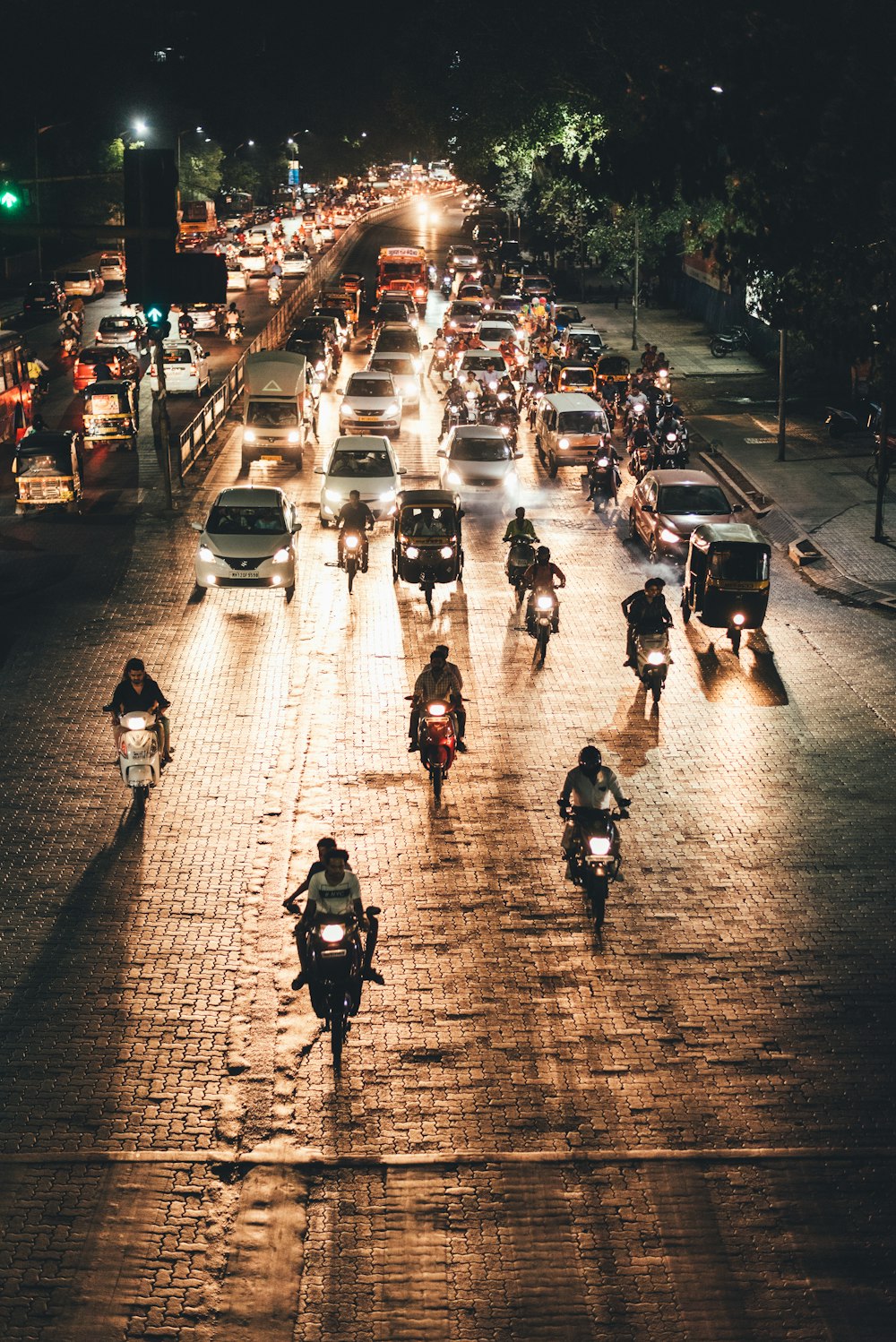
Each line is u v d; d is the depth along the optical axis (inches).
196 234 7130.9
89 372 3235.7
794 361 3361.2
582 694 1401.3
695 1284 636.1
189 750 1252.5
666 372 3161.9
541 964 904.9
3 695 1380.4
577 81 3644.2
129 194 1152.8
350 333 4298.7
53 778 1192.8
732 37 1146.7
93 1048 809.5
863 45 1103.0
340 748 1261.1
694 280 4680.1
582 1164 714.8
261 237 7327.8
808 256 1179.3
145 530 2043.6
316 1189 696.4
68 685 1411.2
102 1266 643.5
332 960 777.6
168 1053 807.1
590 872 937.5
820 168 1111.0
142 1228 667.4
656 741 1282.0
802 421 2878.9
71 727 1302.9
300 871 1032.8
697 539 1555.1
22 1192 687.7
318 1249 657.0
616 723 1326.3
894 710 1357.0
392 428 2728.8
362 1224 673.0
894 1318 616.7
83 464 2536.9
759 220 1188.5
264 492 1759.4
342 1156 720.3
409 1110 756.6
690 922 960.3
